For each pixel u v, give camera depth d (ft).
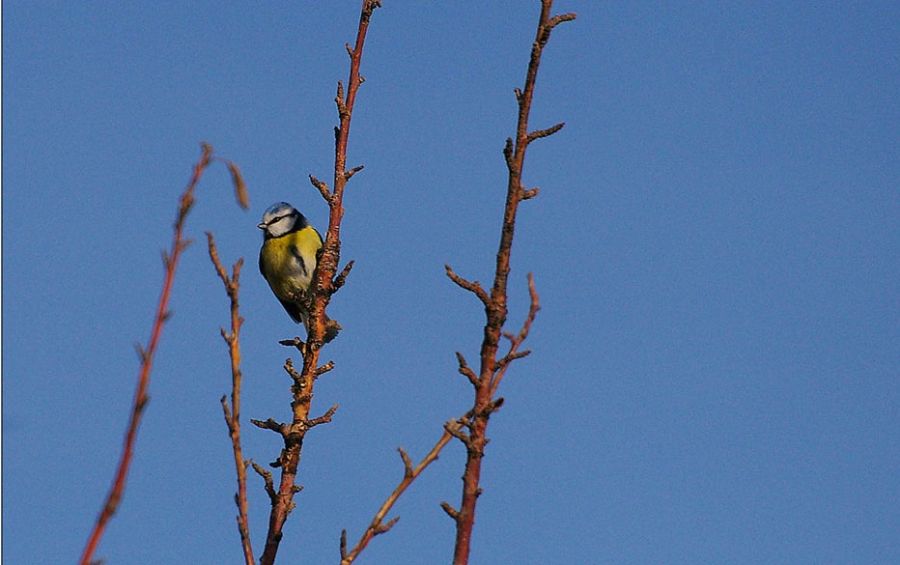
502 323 24.71
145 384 15.44
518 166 25.38
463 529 23.31
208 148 16.34
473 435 24.08
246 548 25.11
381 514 24.27
